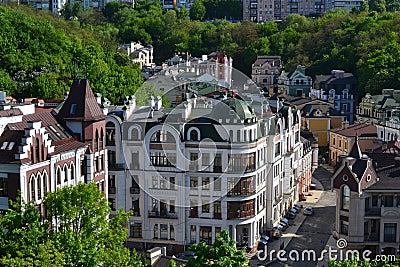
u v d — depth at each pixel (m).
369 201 76.12
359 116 160.38
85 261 44.19
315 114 152.12
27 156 57.19
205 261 44.69
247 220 79.19
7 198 56.88
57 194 50.12
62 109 70.69
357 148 78.69
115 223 50.78
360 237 76.06
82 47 173.75
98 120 71.38
